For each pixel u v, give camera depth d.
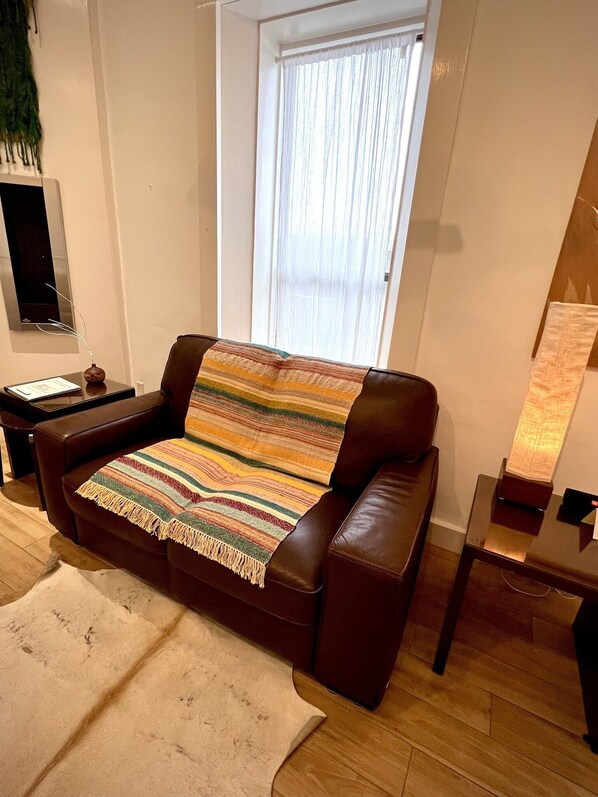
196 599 1.39
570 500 1.37
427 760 1.11
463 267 1.62
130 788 1.00
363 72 1.86
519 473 1.38
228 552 1.21
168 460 1.64
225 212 2.17
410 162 1.78
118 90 2.20
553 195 1.42
